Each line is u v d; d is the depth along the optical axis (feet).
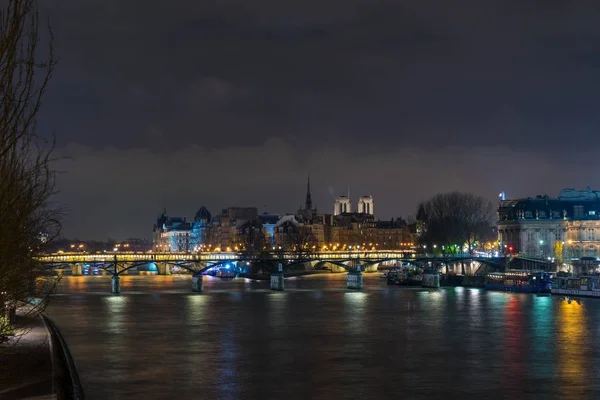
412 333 511.81
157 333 511.40
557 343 467.11
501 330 524.11
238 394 338.34
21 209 184.65
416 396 334.24
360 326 548.31
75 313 630.33
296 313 632.79
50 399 257.75
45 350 347.77
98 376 371.76
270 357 423.23
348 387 351.46
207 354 432.25
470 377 371.76
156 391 343.05
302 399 329.52
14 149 179.52
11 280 195.62
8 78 164.55
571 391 343.05
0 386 277.23
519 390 345.10
